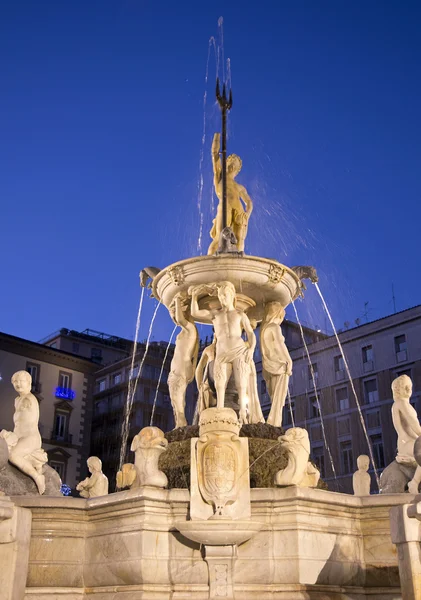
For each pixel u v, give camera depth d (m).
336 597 6.73
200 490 6.80
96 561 7.05
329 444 35.81
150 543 6.63
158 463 7.59
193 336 10.12
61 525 7.17
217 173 11.45
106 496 7.05
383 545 7.11
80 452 38.97
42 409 37.75
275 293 10.17
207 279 9.74
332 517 7.03
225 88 11.88
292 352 38.88
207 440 6.96
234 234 10.36
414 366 33.59
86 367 40.53
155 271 10.49
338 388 36.41
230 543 6.58
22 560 6.80
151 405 41.53
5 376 36.75
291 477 7.05
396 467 8.56
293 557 6.55
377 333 35.41
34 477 8.20
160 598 6.49
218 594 6.46
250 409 9.62
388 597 6.96
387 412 33.97
